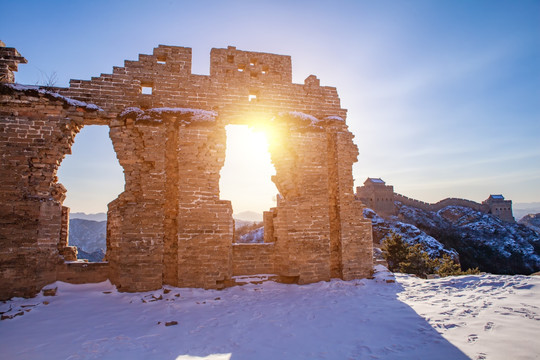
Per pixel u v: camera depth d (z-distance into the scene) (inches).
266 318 336.2
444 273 1153.4
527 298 343.6
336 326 305.1
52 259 437.1
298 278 491.5
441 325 286.4
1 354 248.8
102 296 418.0
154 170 464.4
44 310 365.7
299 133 525.7
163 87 499.2
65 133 448.5
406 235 2276.1
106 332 297.6
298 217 503.5
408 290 435.5
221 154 492.7
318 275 498.0
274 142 525.0
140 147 469.4
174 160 482.9
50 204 435.5
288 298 416.2
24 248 410.3
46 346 264.1
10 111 434.6
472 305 336.2
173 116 484.1
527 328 260.8
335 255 526.3
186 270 452.8
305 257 496.1
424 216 3073.3
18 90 436.5
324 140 535.8
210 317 341.4
